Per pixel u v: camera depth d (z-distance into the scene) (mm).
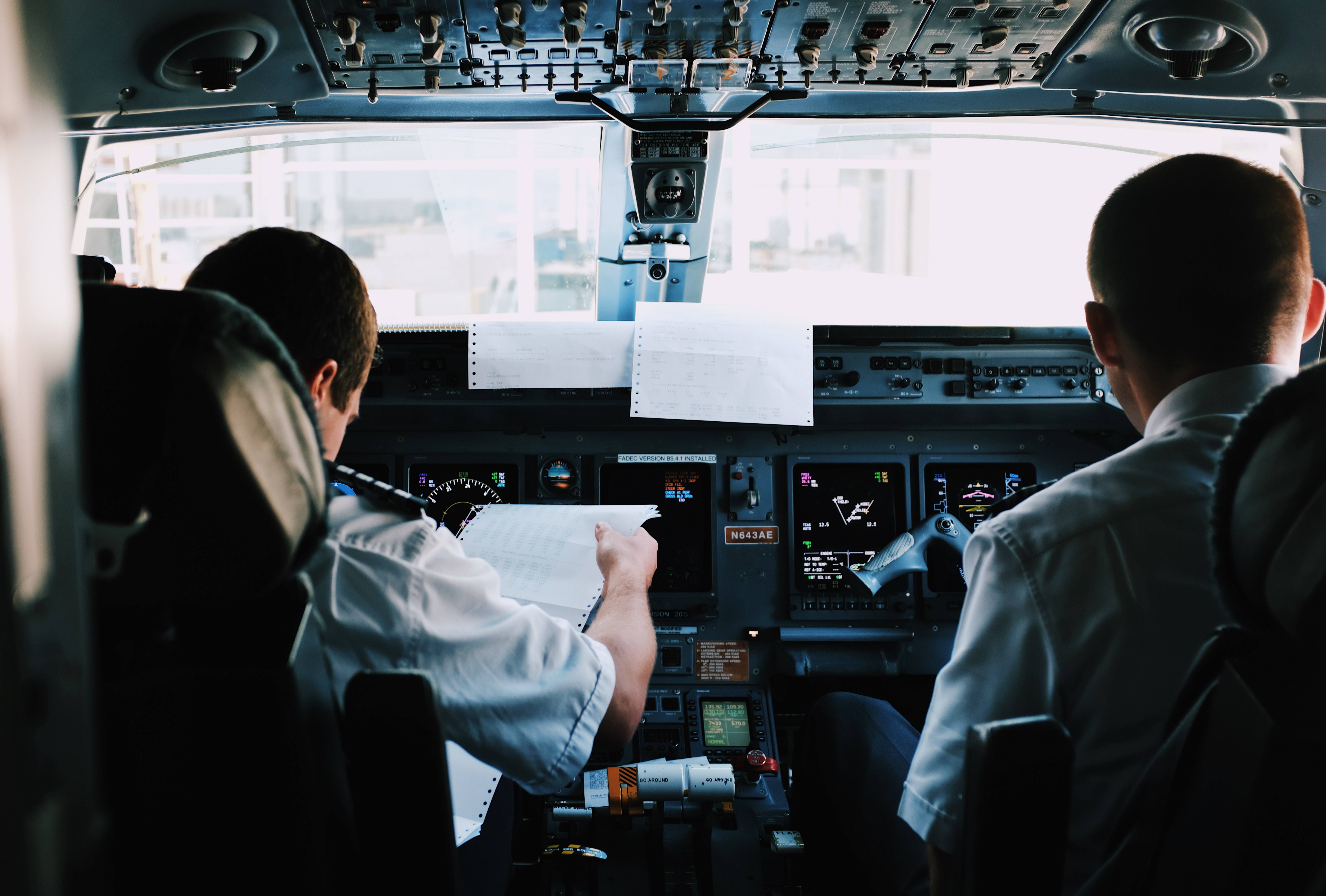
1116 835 881
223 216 3209
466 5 1750
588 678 1240
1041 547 1050
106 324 650
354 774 785
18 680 445
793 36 1907
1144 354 1172
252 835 734
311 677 752
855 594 2715
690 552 2734
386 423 2652
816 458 2754
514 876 2254
